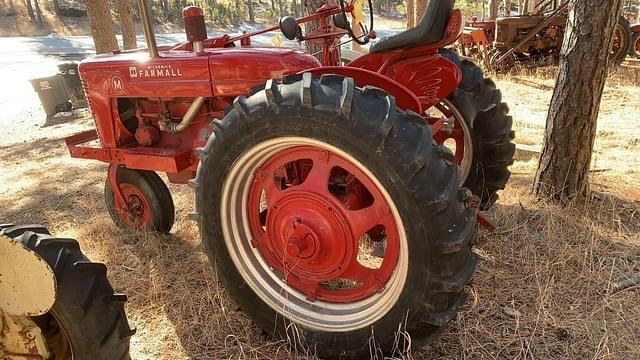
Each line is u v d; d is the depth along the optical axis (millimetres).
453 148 4785
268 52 2848
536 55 11320
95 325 1750
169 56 3025
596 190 3840
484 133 3305
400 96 2318
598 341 2279
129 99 3373
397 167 1894
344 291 2350
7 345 1696
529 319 2436
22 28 32031
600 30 3211
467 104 3264
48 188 5066
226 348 2404
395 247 2148
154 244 3391
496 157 3336
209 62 2869
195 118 3162
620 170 4270
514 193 3828
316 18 3146
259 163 2312
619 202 3623
